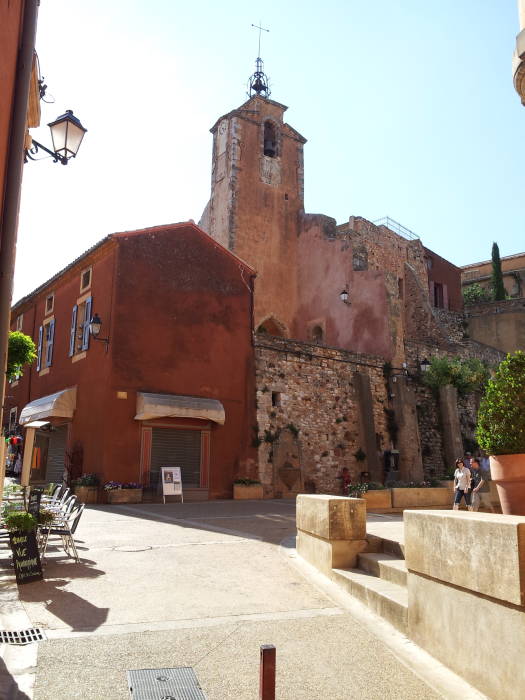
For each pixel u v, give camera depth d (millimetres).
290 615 5449
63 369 20625
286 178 31375
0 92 5902
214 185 30953
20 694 3625
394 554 6656
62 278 22000
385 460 22344
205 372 18922
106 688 3789
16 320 28141
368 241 30312
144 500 16859
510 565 3516
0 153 6016
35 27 6844
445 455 24266
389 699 3779
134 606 5645
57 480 19781
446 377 25094
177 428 18000
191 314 19078
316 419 21125
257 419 19672
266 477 19422
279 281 29734
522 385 6586
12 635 4660
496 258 40594
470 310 37219
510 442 6480
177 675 3996
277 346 20828
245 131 30422
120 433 16922
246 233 29109
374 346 25172
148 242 18656
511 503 6441
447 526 4250
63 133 8305
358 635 4934
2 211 6305
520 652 3438
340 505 6973
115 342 17344
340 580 6426
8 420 26500
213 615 5414
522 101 7422
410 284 31594
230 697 3725
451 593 4223
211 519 12508
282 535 10297
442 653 4297
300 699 3762
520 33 6961
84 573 6969
